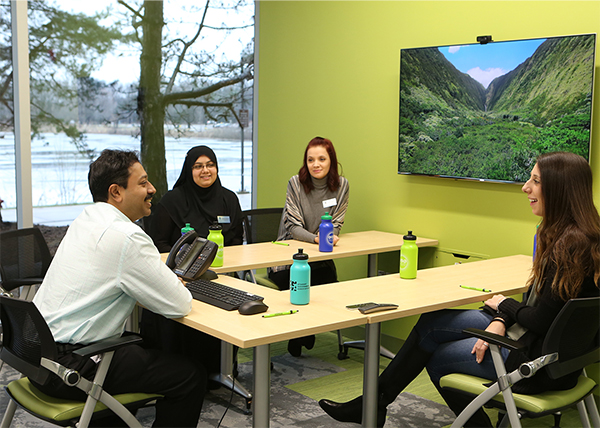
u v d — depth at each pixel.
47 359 1.83
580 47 2.89
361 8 4.04
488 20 3.35
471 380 2.13
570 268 1.98
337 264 4.32
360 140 4.13
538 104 3.07
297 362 3.63
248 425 2.72
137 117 4.32
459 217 3.57
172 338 3.02
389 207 3.98
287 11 4.58
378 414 2.46
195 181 3.42
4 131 3.82
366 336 2.31
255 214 3.84
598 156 2.95
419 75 3.60
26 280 3.01
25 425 2.67
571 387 2.11
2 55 3.76
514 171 3.21
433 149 3.59
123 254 1.93
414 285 2.52
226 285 2.48
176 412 2.11
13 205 3.90
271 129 4.82
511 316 2.15
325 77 4.33
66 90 3.99
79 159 4.09
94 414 1.92
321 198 3.76
